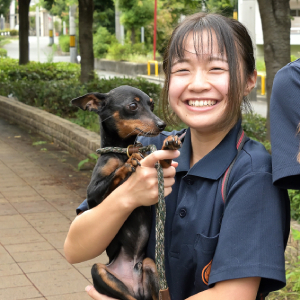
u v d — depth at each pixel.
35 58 35.81
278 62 6.94
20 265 4.62
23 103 13.30
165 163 1.77
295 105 1.68
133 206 1.85
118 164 2.13
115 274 2.19
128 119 2.25
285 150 1.66
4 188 7.17
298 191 4.95
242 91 1.90
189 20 1.92
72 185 7.34
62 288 4.20
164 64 2.09
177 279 1.89
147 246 2.20
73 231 2.03
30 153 9.38
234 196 1.73
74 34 30.27
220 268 1.65
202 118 1.87
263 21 7.00
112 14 33.03
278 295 3.64
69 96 12.11
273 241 1.65
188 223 1.87
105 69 28.83
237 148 1.90
